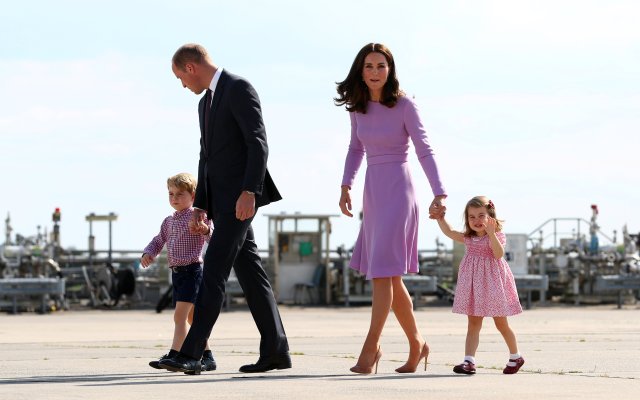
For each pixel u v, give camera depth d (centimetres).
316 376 2420
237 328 5197
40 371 2620
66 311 7944
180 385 2184
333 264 9256
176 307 2642
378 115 2552
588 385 2220
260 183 2441
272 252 8894
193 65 2477
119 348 3619
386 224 2506
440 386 2170
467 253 2614
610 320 6050
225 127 2461
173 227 2652
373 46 2538
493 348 3572
